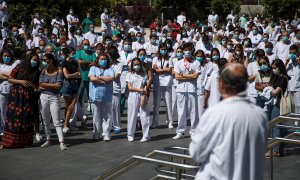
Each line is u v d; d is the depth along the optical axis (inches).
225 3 1251.2
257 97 366.6
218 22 1135.6
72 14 948.6
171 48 485.4
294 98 452.8
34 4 1101.1
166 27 914.7
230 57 472.4
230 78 151.2
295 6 1254.9
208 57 482.9
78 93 434.6
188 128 454.6
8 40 562.6
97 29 1091.9
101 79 393.7
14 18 1083.9
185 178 225.8
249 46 502.6
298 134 254.1
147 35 1046.4
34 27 947.3
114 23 958.4
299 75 449.4
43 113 380.8
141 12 1259.8
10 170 326.3
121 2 1243.2
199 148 150.7
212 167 150.7
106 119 403.9
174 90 446.0
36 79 382.0
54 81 373.1
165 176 216.1
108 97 399.2
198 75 406.0
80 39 756.0
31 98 381.4
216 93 338.0
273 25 944.9
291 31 882.8
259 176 153.6
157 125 465.1
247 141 149.5
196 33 871.7
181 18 1099.3
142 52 419.5
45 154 365.7
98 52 490.3
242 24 1083.9
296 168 331.0
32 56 376.5
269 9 1286.9
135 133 433.7
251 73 394.9
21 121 378.6
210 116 150.2
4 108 402.0
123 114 515.5
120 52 482.0
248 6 1370.6
